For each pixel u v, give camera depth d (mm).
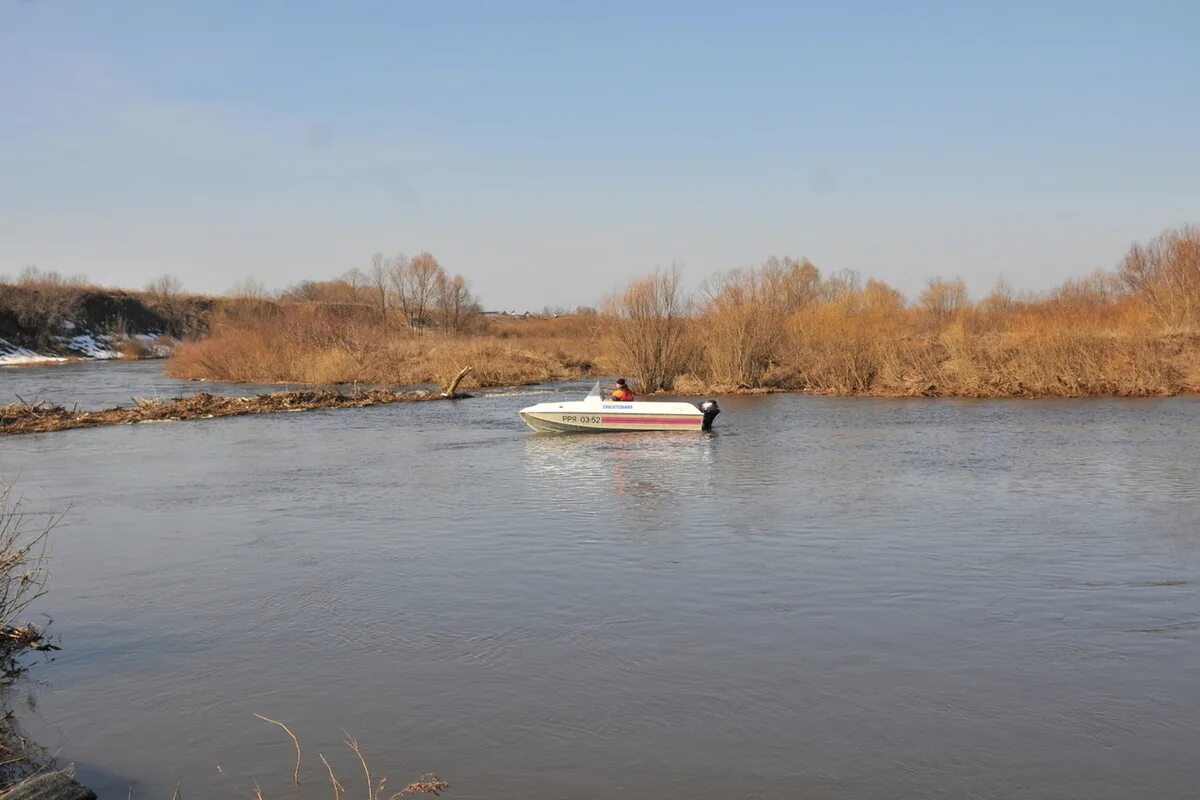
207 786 8094
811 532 16641
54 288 98000
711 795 7836
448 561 14992
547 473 23234
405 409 40188
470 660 10797
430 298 86812
